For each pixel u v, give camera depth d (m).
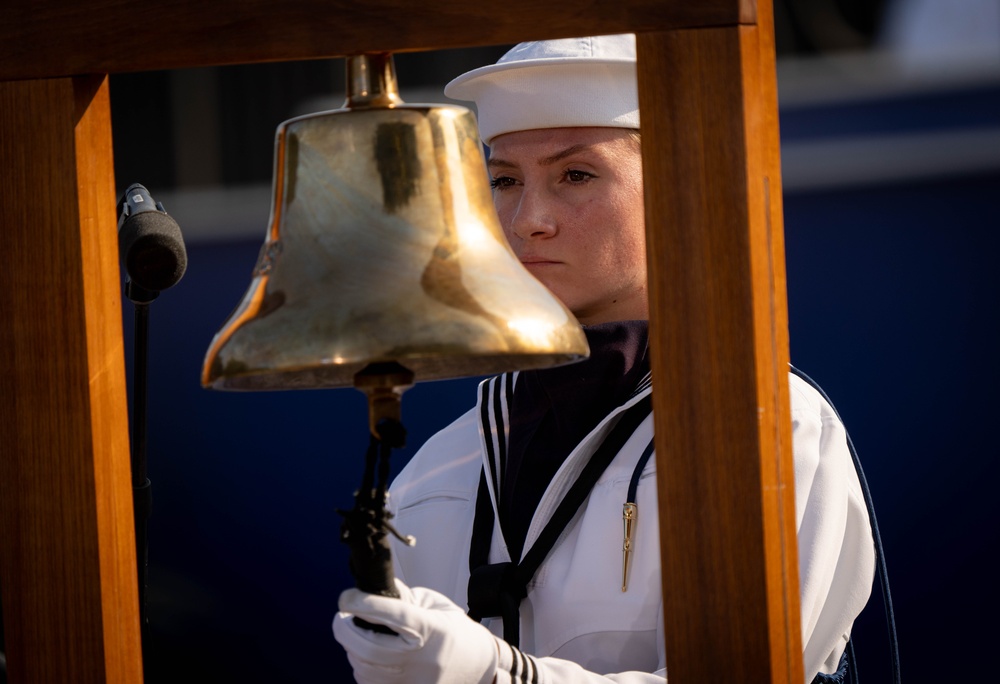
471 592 5.07
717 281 3.37
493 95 5.47
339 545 12.59
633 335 5.20
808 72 13.96
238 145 14.55
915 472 11.88
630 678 4.39
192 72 14.55
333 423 12.66
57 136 3.71
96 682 3.75
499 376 5.69
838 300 12.30
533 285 3.45
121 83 14.59
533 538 5.14
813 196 12.46
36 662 3.77
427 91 14.14
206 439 12.95
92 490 3.73
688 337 3.38
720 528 3.38
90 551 3.74
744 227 3.35
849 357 12.20
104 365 3.80
